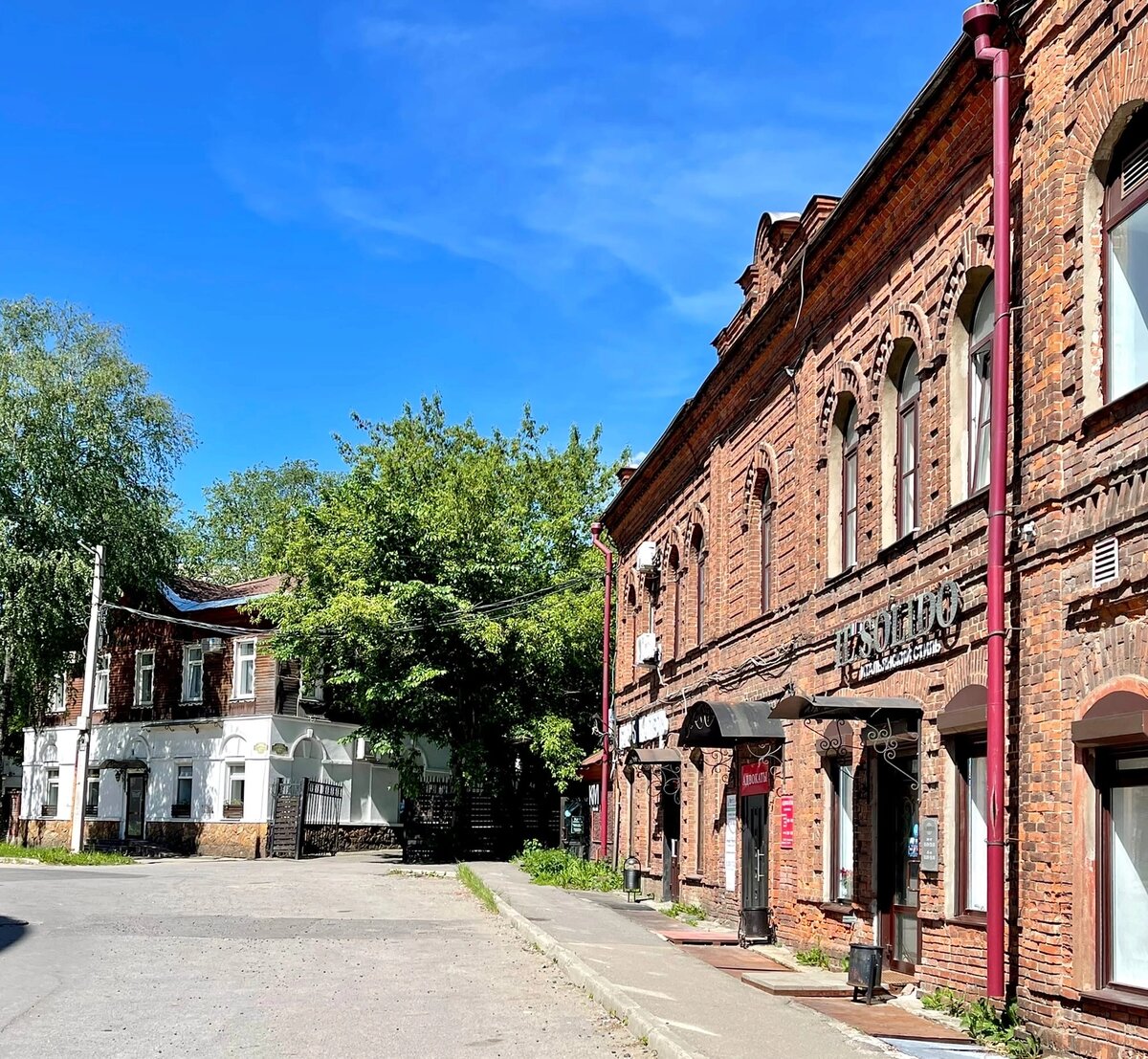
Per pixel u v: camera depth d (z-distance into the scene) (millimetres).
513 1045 9758
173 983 12727
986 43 11203
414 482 39188
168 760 45438
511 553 38594
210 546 68562
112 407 42000
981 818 11578
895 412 14312
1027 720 10188
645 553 26672
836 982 13219
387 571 37281
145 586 43062
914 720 12758
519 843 42812
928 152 12984
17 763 55750
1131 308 9570
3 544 38219
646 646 26297
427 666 36594
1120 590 9062
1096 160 9938
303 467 70250
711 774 21266
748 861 18828
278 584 45125
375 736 38656
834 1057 8984
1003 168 10914
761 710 16812
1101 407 9609
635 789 28641
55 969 13594
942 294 12812
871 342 14820
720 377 20750
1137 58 9398
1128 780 9133
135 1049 9406
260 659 43281
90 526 40531
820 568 16109
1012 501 10828
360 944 16484
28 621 38500
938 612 12055
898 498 14078
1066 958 9438
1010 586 10703
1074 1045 9266
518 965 14648
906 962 13078
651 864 25812
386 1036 10039
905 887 13344
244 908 21484
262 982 12891
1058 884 9578
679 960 14602
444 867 35438
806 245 16141
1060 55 10508
